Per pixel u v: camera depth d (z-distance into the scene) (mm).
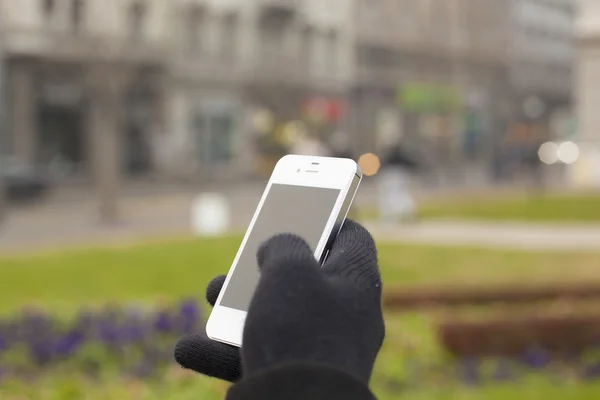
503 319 8828
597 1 42000
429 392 7684
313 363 1177
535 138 81500
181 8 46250
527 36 90062
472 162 76000
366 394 1164
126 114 44625
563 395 7414
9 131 40000
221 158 49750
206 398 7043
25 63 39906
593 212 28156
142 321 9180
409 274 15195
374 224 24219
